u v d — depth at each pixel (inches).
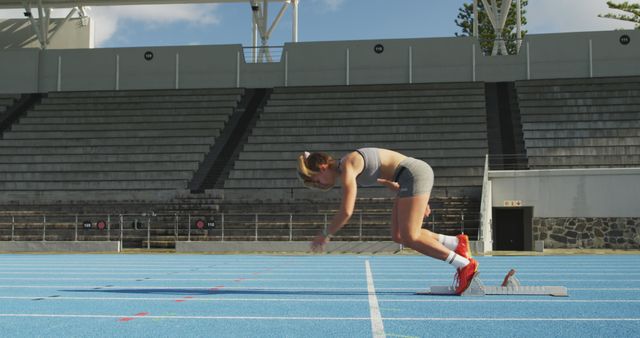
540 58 1191.6
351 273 411.2
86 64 1300.4
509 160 938.7
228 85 1267.2
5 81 1311.5
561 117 1035.9
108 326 181.3
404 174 227.6
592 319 189.9
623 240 810.2
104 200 935.7
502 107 1120.8
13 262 575.8
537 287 255.9
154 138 1089.4
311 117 1121.4
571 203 823.7
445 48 1219.9
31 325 184.2
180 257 669.3
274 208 880.9
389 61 1231.5
